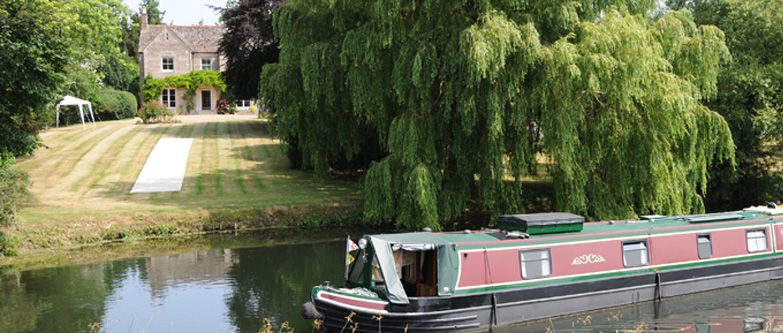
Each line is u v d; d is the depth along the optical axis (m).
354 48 22.98
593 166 22.39
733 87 28.22
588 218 23.25
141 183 32.53
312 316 13.87
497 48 19.78
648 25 23.69
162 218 26.39
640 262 16.64
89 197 29.16
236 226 27.09
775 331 14.17
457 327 14.06
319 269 20.56
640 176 22.42
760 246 18.62
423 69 21.66
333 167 37.12
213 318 15.56
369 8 23.31
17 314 15.99
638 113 22.16
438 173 22.97
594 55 19.97
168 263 21.55
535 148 23.58
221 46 47.12
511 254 14.98
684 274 17.12
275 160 39.25
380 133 25.27
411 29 22.70
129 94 64.88
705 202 32.28
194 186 32.09
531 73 21.42
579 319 15.16
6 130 20.80
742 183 31.62
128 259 22.20
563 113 20.84
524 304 14.88
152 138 45.28
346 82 24.19
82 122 53.78
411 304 13.64
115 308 16.45
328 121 29.00
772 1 28.86
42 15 19.64
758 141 29.84
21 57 18.73
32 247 23.39
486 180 23.38
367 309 13.53
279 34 27.92
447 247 14.30
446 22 22.00
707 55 23.34
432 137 22.86
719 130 23.91
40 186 31.20
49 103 21.84
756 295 17.14
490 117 20.98
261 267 20.89
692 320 15.03
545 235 15.84
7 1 18.69
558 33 22.12
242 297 17.39
